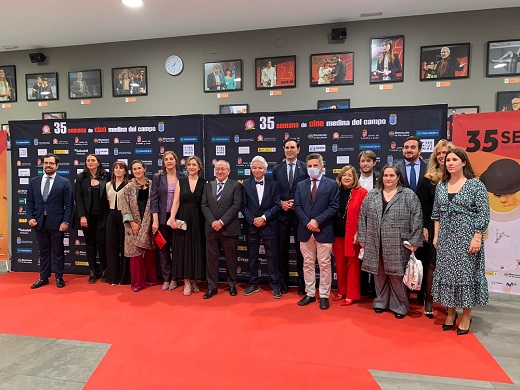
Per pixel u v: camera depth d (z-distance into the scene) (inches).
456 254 110.7
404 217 124.3
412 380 89.5
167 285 160.2
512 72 196.2
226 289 159.8
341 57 213.9
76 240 184.4
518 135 141.1
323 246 135.2
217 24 212.5
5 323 125.2
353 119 157.3
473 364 97.0
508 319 127.6
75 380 91.0
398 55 207.5
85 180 167.2
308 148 161.8
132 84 239.0
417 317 128.2
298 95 220.7
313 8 192.1
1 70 253.3
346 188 140.3
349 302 139.6
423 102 207.3
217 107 230.7
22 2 179.9
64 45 243.3
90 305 141.3
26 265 191.2
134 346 107.8
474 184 110.7
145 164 176.7
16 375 93.7
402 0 183.8
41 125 185.5
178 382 89.1
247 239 155.3
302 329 118.3
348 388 86.3
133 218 154.9
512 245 144.4
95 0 179.2
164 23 209.5
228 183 148.1
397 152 154.4
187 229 149.6
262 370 94.1
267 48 221.9
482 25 197.6
